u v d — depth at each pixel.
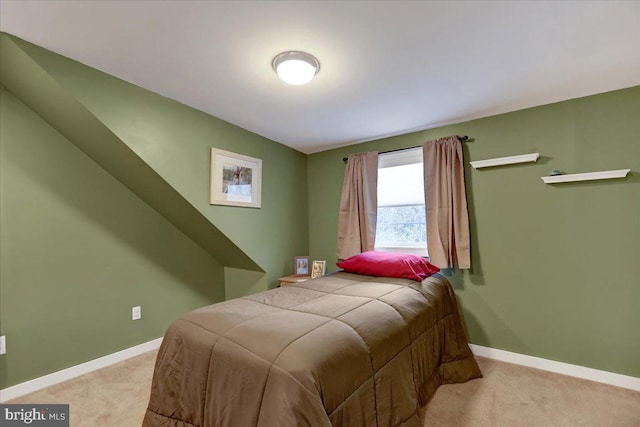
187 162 2.43
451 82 2.05
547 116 2.36
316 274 3.35
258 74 1.95
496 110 2.49
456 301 2.49
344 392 1.16
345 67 1.86
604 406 1.83
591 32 1.54
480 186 2.62
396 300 1.82
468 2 1.33
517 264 2.45
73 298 2.26
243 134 2.93
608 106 2.15
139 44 1.64
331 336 1.27
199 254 3.21
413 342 1.71
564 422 1.68
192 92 2.21
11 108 2.01
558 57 1.76
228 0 1.31
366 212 3.12
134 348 2.61
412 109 2.48
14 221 2.00
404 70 1.90
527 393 1.98
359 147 3.38
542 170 2.36
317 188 3.70
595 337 2.16
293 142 3.36
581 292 2.21
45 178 2.14
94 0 1.31
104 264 2.44
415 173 3.03
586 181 2.20
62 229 2.22
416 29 1.51
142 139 2.13
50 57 1.71
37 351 2.08
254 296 1.90
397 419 1.39
